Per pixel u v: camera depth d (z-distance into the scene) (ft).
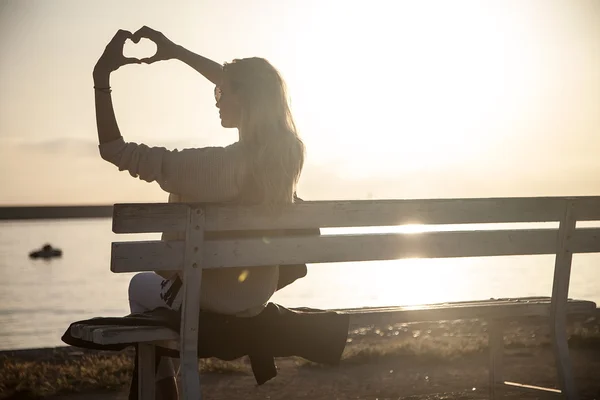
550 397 14.44
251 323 11.72
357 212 12.03
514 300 14.60
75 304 216.54
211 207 10.98
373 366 23.08
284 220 11.51
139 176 11.14
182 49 12.19
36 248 627.87
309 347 12.05
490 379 15.90
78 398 18.94
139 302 12.50
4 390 19.54
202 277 11.46
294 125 11.78
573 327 30.76
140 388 11.60
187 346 11.02
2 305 213.46
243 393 19.25
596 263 365.81
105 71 11.00
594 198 13.62
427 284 241.14
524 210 13.21
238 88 11.64
